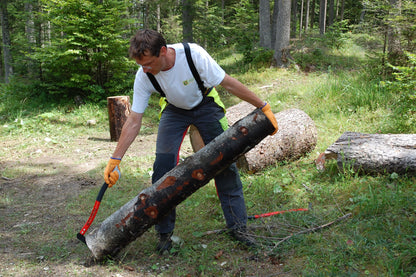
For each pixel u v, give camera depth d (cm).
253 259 244
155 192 229
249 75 1177
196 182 227
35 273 239
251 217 299
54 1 853
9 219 338
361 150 371
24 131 712
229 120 525
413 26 685
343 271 215
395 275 203
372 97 644
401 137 383
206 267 237
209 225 302
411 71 507
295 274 221
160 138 250
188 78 224
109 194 391
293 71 1155
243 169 426
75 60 896
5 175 469
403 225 255
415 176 341
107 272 238
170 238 265
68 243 284
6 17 1374
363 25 855
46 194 405
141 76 230
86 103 874
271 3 2488
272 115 229
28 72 990
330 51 1363
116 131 651
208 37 1825
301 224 283
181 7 1453
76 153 580
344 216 285
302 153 464
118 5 902
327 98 730
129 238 237
